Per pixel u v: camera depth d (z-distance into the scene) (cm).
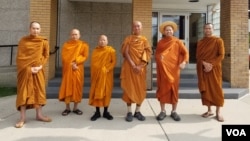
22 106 562
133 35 606
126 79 601
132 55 595
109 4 1177
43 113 659
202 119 616
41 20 858
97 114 614
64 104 754
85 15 1168
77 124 574
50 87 876
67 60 635
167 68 602
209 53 611
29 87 561
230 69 931
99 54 607
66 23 1157
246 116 639
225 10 961
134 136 505
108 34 1178
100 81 601
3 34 1092
